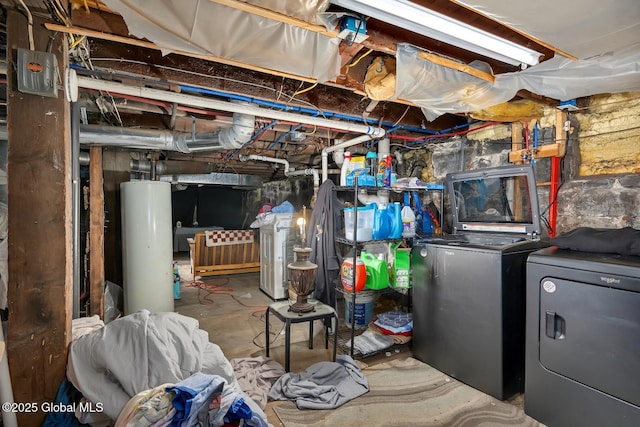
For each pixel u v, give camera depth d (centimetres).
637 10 128
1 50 182
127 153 385
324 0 130
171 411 118
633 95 223
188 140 310
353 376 226
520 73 195
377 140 379
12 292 141
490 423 184
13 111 140
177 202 955
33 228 143
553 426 178
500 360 203
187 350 161
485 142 317
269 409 197
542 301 182
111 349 147
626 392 151
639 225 214
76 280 208
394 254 296
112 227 379
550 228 257
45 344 145
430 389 218
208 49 153
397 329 274
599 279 159
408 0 133
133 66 201
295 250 245
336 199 310
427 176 390
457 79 189
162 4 126
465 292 222
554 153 249
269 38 149
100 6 148
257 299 433
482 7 128
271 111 245
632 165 225
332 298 301
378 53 206
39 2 134
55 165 146
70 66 192
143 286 336
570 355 170
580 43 154
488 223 256
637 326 148
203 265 562
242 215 994
